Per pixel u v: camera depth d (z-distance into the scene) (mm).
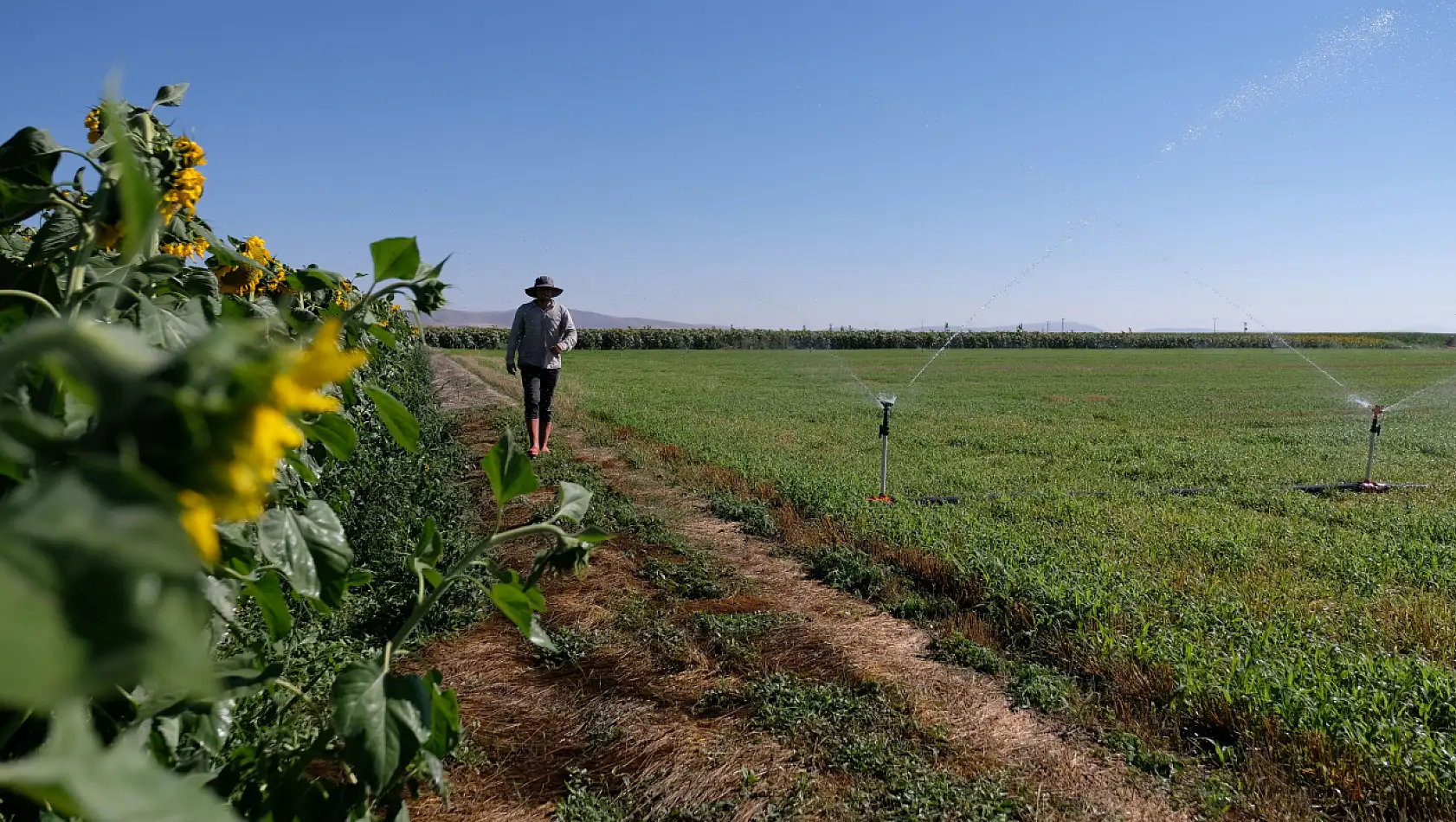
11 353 574
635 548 6312
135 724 1383
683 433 12633
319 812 1417
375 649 4223
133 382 582
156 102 1818
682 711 3848
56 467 587
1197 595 5461
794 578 5848
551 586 5359
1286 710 3795
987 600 5324
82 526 470
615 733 3604
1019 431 15109
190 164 1733
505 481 1517
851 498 7785
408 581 4848
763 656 4430
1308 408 20797
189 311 1574
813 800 3215
